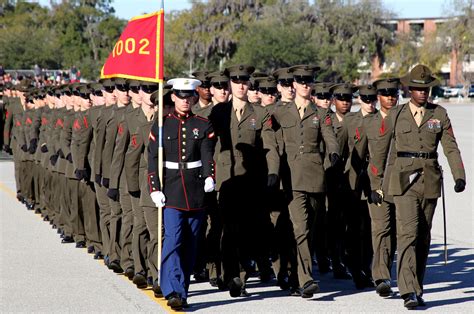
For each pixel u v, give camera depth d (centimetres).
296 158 1995
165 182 1867
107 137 2247
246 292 2058
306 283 1978
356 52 18362
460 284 2180
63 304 1953
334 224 2283
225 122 2111
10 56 17462
